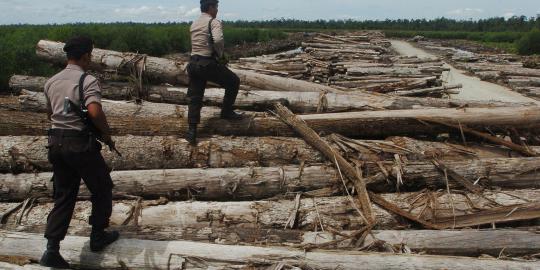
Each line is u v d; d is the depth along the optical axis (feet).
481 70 57.21
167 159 18.29
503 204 15.62
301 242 13.88
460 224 15.20
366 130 19.71
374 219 14.79
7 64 36.96
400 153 17.87
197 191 16.63
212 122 19.94
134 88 22.82
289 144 18.60
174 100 22.86
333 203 15.66
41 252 12.96
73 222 15.25
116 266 12.70
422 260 12.22
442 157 18.38
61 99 11.50
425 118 19.34
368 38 101.09
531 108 19.35
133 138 18.71
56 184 12.16
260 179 16.66
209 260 12.50
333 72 44.62
